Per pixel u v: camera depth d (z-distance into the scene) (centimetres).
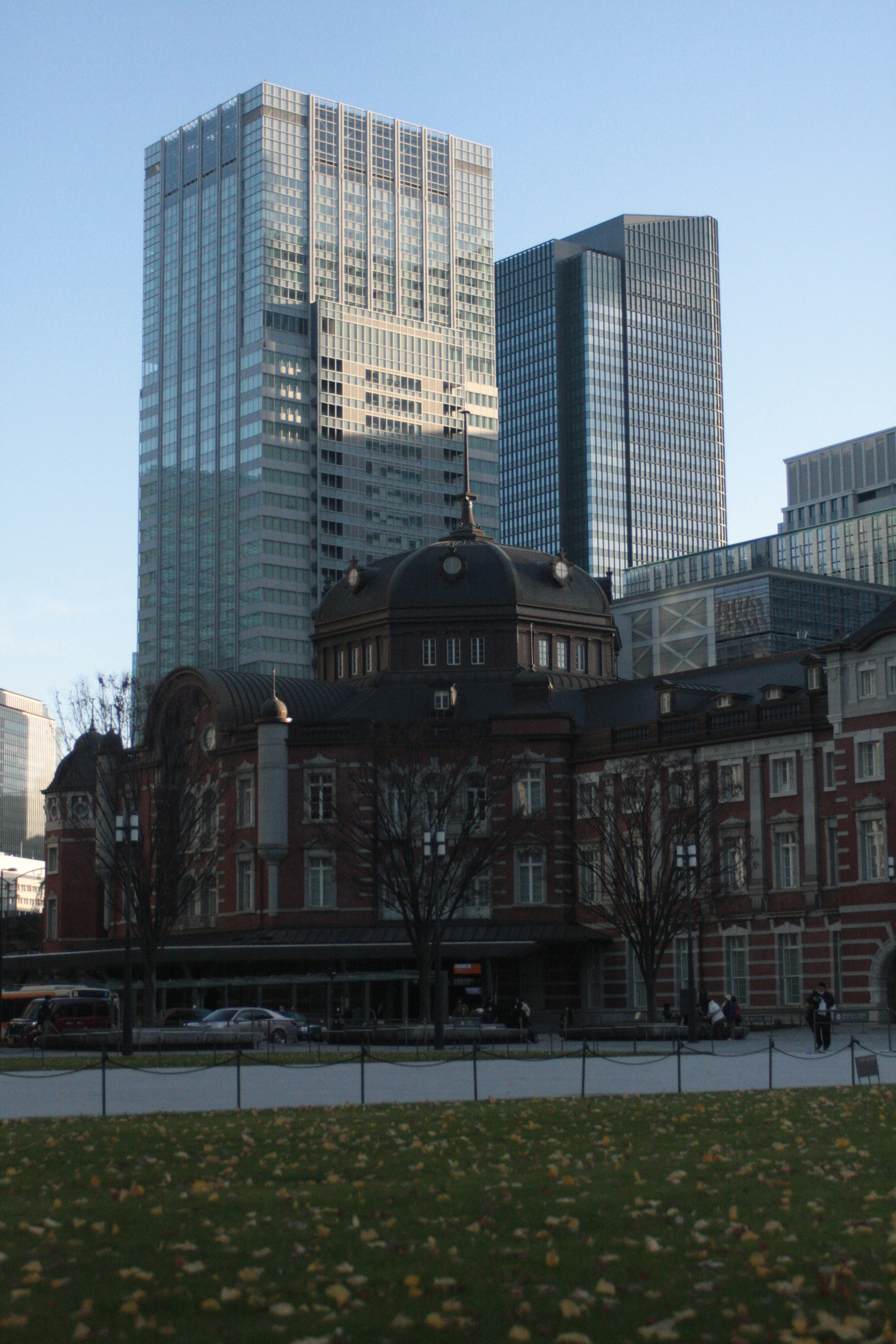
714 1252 1984
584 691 10812
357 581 11206
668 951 9556
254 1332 1661
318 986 10119
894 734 8625
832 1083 4712
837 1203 2302
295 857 10275
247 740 10525
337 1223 2202
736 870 9250
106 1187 2541
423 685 10725
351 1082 5006
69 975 12188
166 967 10619
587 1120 3441
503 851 9106
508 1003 9900
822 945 8869
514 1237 2094
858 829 8731
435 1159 2806
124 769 8794
